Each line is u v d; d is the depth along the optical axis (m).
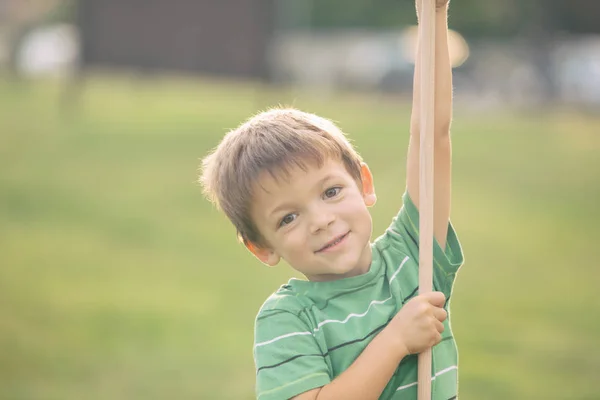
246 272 11.00
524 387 7.42
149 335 8.76
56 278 10.67
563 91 34.62
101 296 9.98
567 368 7.89
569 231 13.37
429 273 3.65
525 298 9.99
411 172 3.92
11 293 10.06
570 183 17.50
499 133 25.05
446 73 3.90
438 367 3.73
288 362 3.53
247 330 8.94
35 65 48.84
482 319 9.24
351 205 3.59
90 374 7.75
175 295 10.02
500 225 13.76
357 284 3.66
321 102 30.86
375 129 24.16
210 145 21.81
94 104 30.64
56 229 13.17
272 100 28.98
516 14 50.41
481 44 43.94
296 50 40.00
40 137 22.70
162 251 12.02
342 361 3.55
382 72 38.31
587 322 9.17
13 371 7.80
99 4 28.23
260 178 3.56
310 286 3.67
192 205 15.02
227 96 34.06
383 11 57.03
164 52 27.77
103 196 15.62
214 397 7.28
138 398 7.28
